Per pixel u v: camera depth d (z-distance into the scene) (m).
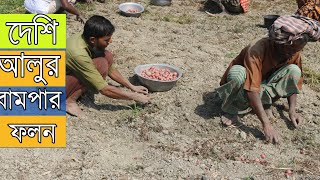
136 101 5.25
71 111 5.21
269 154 4.75
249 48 4.82
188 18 8.38
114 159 4.59
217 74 6.29
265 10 9.04
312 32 4.49
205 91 5.80
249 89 4.77
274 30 4.48
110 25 4.92
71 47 4.91
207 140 4.93
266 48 4.76
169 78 5.77
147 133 5.00
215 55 6.88
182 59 6.69
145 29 7.79
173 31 7.77
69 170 4.42
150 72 5.83
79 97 5.45
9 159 4.55
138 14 8.28
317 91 6.06
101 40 4.92
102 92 5.08
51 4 7.72
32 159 4.56
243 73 4.82
